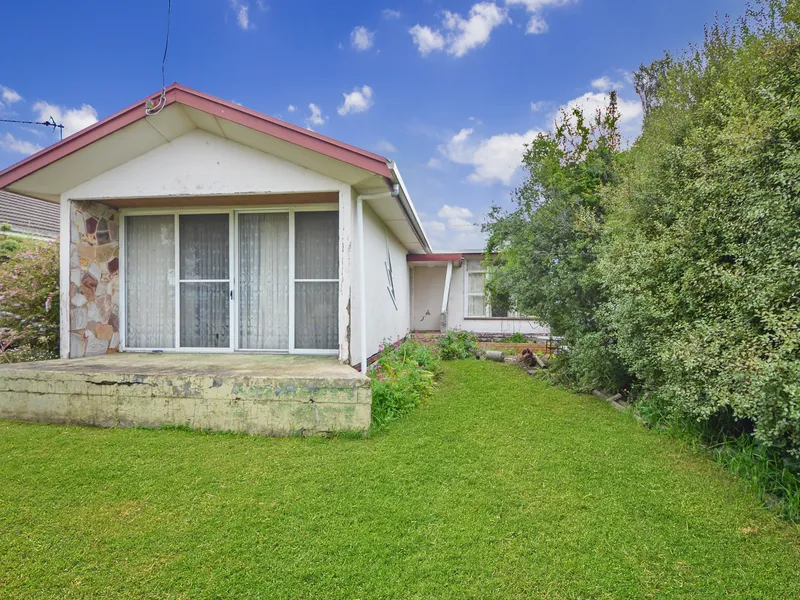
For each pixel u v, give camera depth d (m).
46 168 5.44
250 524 2.65
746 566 2.26
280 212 6.49
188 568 2.24
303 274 6.45
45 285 6.96
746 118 3.49
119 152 5.62
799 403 2.60
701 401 3.62
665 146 4.73
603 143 7.88
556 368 7.30
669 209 4.34
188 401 4.43
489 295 10.46
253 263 6.55
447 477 3.30
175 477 3.31
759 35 4.88
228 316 6.55
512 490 3.09
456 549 2.40
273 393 4.29
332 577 2.17
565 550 2.39
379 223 7.79
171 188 5.80
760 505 2.87
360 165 5.08
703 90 5.40
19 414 4.77
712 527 2.62
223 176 5.74
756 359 2.90
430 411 5.20
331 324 6.40
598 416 4.99
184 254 6.65
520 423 4.70
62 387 4.66
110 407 4.56
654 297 4.20
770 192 3.08
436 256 13.22
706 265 3.56
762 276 3.02
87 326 6.18
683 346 3.54
